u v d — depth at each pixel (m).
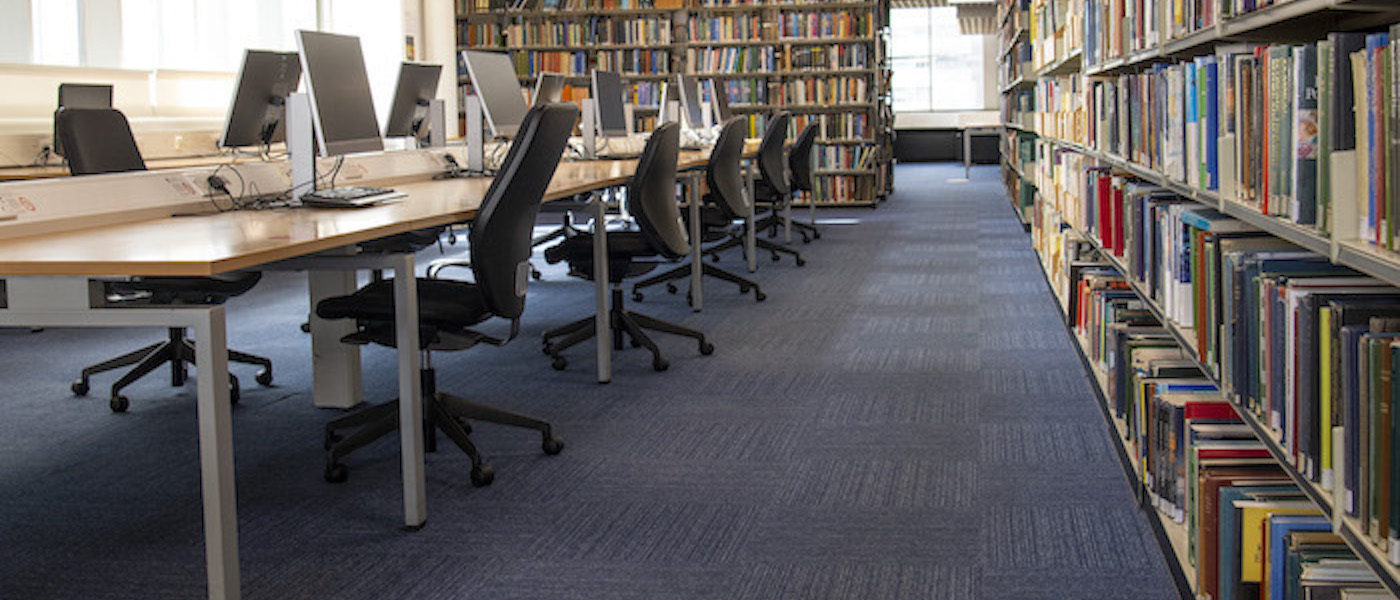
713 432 3.60
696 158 6.78
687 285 6.72
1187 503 2.30
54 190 2.82
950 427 3.61
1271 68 1.80
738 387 4.20
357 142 3.83
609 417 3.80
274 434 3.66
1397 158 1.31
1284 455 1.72
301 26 10.70
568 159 6.77
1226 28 2.09
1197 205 2.66
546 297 6.36
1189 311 2.58
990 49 19.84
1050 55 5.95
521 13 11.93
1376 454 1.35
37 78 6.13
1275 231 1.75
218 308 2.04
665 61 11.86
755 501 2.95
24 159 5.88
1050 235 6.05
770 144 7.31
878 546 2.63
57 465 3.35
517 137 2.99
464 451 3.16
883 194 12.52
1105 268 4.46
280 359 4.83
